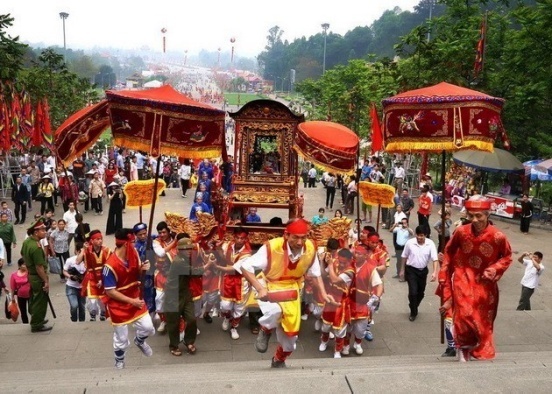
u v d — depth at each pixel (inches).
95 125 338.3
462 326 239.5
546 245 705.0
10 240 581.0
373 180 832.9
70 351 314.7
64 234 536.7
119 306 265.0
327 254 311.6
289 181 410.0
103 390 173.9
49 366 295.9
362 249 317.1
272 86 6589.6
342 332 302.5
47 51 1327.5
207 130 340.8
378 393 167.3
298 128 391.5
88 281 343.9
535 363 197.5
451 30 1061.1
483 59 928.9
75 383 189.9
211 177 658.8
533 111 1002.7
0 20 822.5
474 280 240.5
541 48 904.3
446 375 178.7
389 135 330.3
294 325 227.5
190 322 307.1
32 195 887.7
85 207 822.5
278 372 201.0
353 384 173.8
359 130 1350.9
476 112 310.7
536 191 907.4
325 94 1674.5
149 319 273.4
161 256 327.3
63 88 1333.7
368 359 277.4
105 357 307.6
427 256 384.8
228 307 327.9
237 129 410.0
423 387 170.2
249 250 331.3
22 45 852.0
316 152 380.8
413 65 1039.6
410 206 690.8
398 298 476.7
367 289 311.4
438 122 315.3
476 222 234.2
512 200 848.3
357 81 1584.6
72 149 334.6
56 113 1262.3
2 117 834.8
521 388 168.7
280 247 222.7
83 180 859.4
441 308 253.6
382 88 1214.3
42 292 342.0
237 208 415.8
